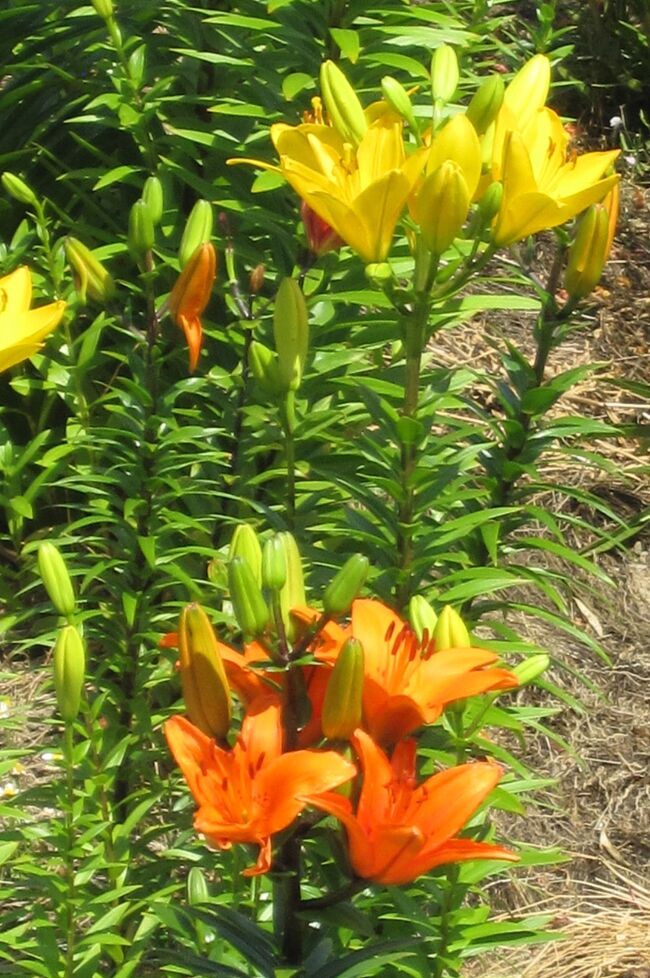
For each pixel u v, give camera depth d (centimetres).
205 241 234
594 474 400
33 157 315
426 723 193
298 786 186
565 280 243
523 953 293
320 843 234
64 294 272
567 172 225
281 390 228
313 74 282
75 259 240
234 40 287
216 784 188
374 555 246
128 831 236
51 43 306
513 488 258
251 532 198
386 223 213
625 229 505
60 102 316
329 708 187
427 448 244
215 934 220
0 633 257
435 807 188
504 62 449
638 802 321
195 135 280
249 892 230
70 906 220
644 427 378
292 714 192
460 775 188
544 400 249
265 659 194
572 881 308
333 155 220
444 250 213
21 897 242
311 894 232
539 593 365
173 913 212
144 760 251
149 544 246
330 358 272
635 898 306
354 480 278
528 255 256
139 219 233
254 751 189
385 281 216
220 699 191
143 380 256
